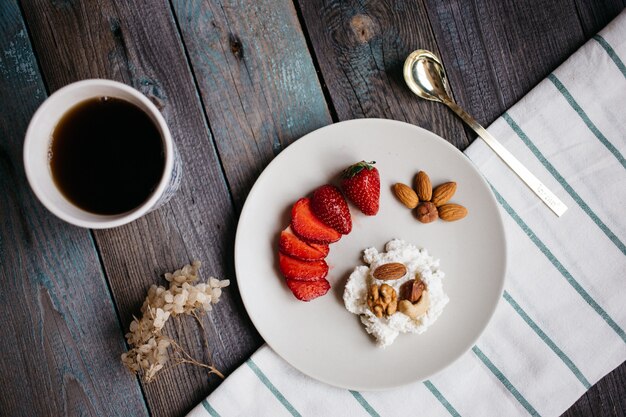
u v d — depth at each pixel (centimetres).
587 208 61
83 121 50
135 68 59
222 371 60
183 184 60
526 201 60
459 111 59
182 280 57
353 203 58
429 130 61
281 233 58
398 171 59
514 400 61
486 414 61
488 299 58
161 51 60
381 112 60
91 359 60
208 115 60
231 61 60
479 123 61
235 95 60
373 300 57
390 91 60
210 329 60
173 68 60
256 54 60
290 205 59
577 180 60
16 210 60
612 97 60
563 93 60
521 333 61
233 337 60
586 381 61
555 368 61
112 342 60
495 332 61
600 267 61
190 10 60
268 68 60
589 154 60
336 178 59
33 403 60
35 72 59
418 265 58
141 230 60
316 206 57
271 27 60
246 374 59
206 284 58
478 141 60
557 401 61
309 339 59
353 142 58
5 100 59
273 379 59
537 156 60
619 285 61
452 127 61
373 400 60
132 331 57
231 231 60
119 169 51
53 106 49
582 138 60
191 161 60
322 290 58
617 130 60
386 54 60
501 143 60
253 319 57
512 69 61
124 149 51
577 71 60
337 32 60
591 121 60
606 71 60
